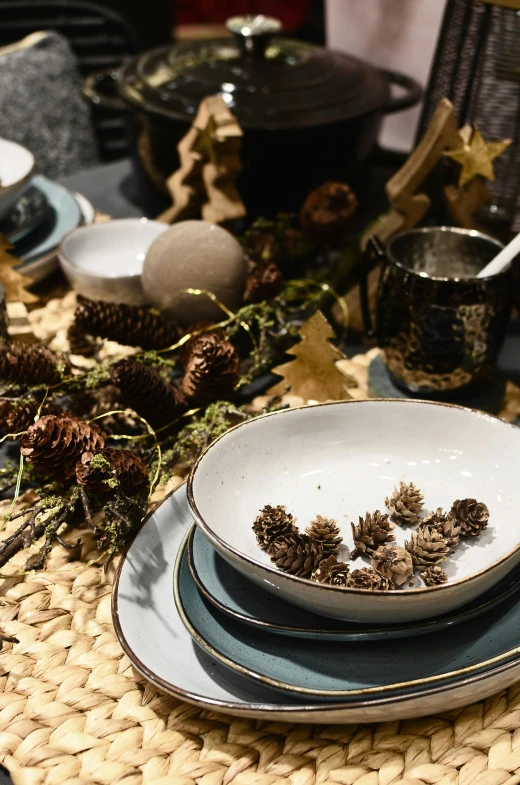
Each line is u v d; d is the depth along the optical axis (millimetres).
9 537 621
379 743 542
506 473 622
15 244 904
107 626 601
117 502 600
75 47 1580
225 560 583
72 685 570
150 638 559
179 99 903
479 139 804
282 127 877
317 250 940
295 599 542
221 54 960
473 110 877
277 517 594
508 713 554
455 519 600
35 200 939
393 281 727
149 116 910
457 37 874
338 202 871
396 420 651
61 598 617
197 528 589
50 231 931
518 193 884
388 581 562
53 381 711
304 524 613
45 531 612
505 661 518
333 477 640
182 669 549
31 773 528
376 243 763
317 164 925
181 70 936
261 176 921
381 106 938
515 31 820
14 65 1245
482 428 634
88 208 986
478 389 767
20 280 828
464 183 833
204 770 531
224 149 866
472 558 589
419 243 778
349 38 1214
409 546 586
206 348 687
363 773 531
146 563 596
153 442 715
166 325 770
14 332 792
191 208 920
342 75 949
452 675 509
